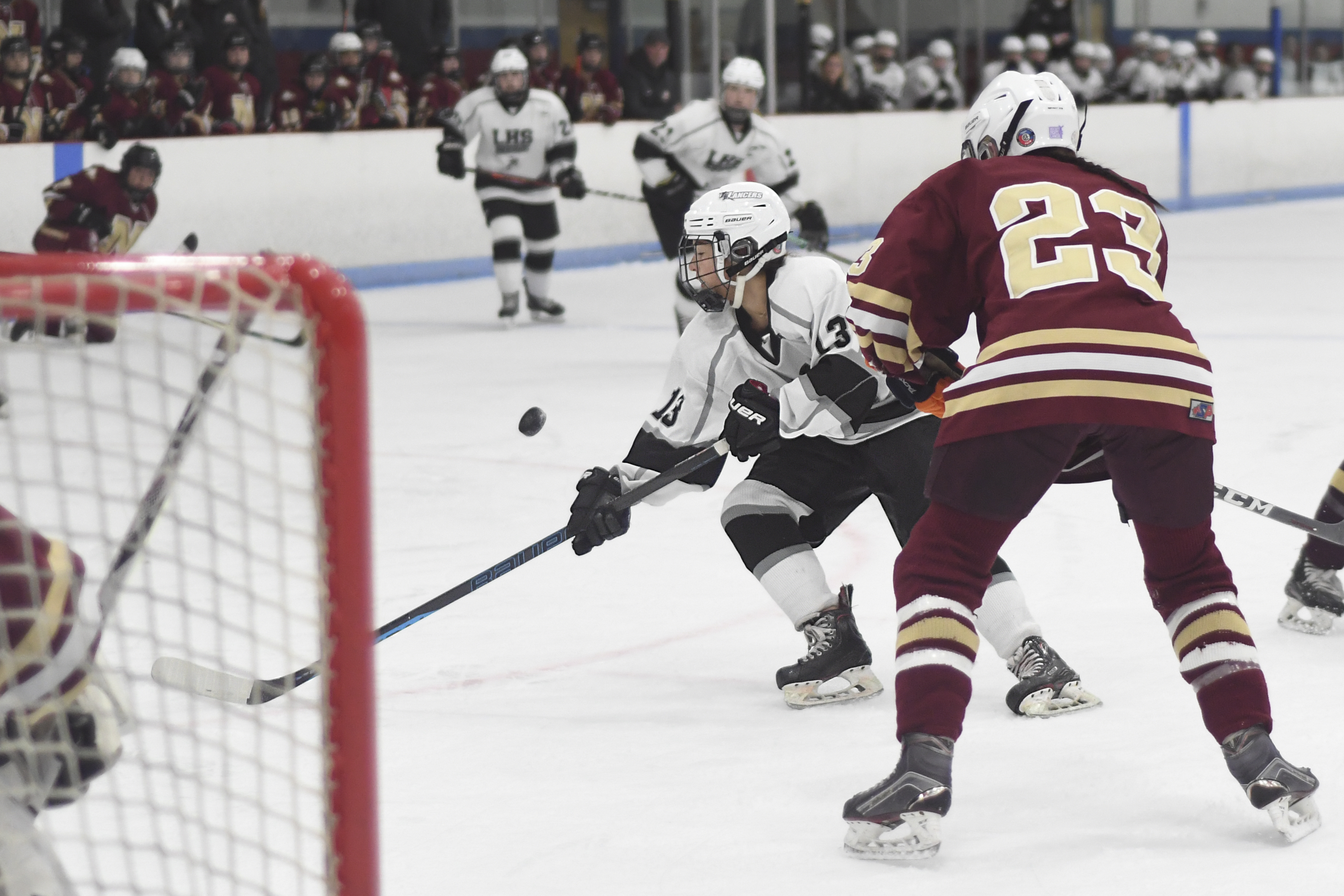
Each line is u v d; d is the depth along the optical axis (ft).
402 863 23.30
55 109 102.53
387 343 93.20
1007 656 30.48
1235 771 23.53
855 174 145.07
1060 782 26.14
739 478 55.72
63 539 17.85
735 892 22.07
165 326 91.50
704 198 30.68
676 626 37.52
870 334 24.44
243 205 108.58
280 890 21.33
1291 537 43.96
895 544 45.34
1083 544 44.04
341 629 15.57
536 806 25.67
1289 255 130.31
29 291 15.48
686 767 27.55
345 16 131.85
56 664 16.24
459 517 50.01
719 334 31.07
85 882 21.22
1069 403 22.61
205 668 24.90
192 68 109.70
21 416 64.59
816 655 31.09
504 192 98.99
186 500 49.67
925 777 22.67
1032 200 24.03
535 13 145.38
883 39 155.12
